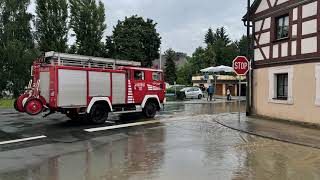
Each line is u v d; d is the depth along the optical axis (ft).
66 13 138.41
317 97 50.93
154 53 156.46
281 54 59.06
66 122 57.36
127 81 61.26
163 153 33.81
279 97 60.39
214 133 46.83
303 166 29.12
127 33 150.92
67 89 52.19
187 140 41.27
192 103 115.24
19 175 25.96
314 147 36.99
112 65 59.77
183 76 252.21
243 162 30.30
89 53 139.23
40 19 137.59
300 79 54.44
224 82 201.57
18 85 138.62
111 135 44.80
